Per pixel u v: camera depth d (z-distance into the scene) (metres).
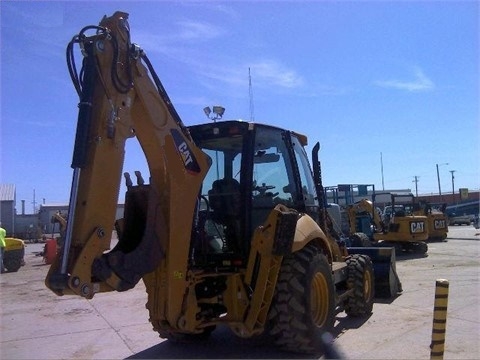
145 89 5.20
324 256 6.44
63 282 4.35
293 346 5.89
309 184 7.64
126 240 5.23
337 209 9.80
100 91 4.76
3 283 15.20
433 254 18.33
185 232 5.49
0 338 7.81
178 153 5.46
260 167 6.42
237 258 6.08
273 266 5.82
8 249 18.56
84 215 4.54
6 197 50.16
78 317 9.29
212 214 6.36
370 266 8.49
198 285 6.05
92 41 4.72
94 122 4.71
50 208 51.88
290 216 5.83
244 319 5.79
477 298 9.27
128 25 5.09
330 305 6.41
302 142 7.82
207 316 5.88
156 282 5.43
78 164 4.53
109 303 10.66
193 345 6.90
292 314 5.77
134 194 5.41
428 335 6.84
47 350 7.01
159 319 5.54
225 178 6.40
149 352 6.66
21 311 10.13
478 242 23.61
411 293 10.17
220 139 6.49
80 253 4.46
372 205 19.73
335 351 6.23
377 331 7.18
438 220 24.45
